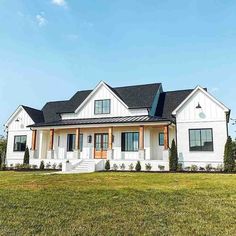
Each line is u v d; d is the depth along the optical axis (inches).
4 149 1391.5
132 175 638.5
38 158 1070.4
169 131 957.2
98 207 291.4
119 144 993.5
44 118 1224.2
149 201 319.9
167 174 673.6
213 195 356.5
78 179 545.3
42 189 398.6
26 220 246.1
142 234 213.9
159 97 1114.1
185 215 265.0
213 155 840.3
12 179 549.6
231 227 231.3
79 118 1096.2
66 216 258.8
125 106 1024.9
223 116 850.8
